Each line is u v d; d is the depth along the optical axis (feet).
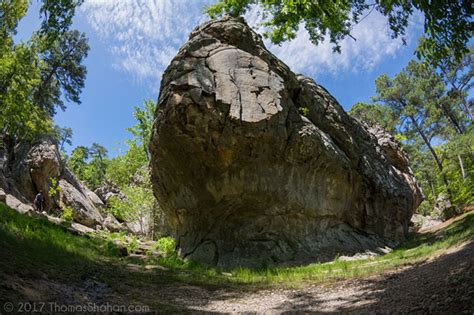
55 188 85.71
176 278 30.83
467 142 93.56
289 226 49.85
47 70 120.78
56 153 91.45
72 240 35.06
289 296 26.73
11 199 53.52
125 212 91.09
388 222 65.21
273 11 42.11
